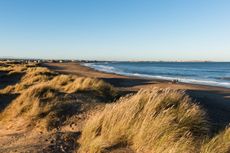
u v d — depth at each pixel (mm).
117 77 39656
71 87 16016
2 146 7414
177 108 7430
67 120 10102
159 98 7879
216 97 21156
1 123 11109
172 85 29812
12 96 14977
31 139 7500
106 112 7578
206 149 5375
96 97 14258
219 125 9344
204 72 73000
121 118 6879
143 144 5957
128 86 28234
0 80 26750
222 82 39125
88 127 7047
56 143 6812
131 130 6539
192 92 23875
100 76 40500
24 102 11992
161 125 6145
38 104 11305
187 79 44406
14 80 26812
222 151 5430
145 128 6164
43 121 9953
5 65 56469
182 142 5617
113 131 6582
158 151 5574
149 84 30359
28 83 20719
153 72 68438
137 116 7008
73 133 7602
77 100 12602
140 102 7801
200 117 7156
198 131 6711
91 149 6031
